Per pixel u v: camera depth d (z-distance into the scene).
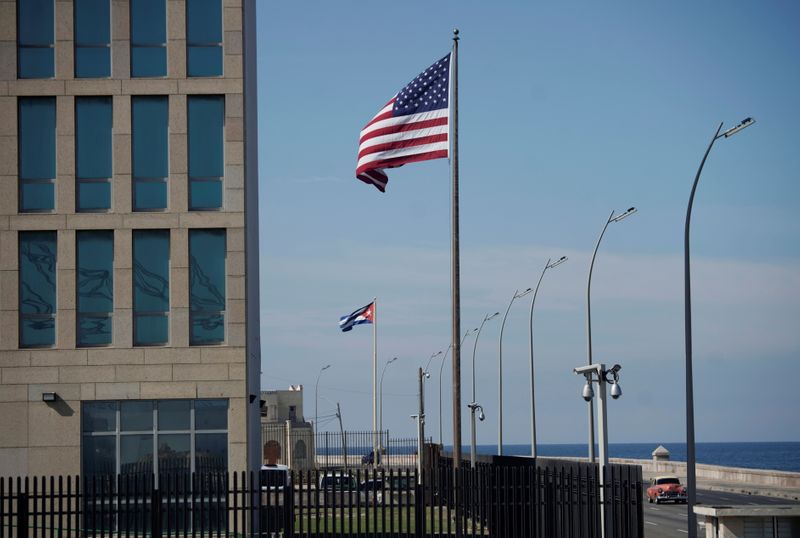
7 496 26.52
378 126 34.31
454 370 40.53
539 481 27.91
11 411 33.19
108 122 34.28
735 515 21.81
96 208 34.00
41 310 33.59
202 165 34.41
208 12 34.81
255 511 33.56
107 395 33.31
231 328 33.81
